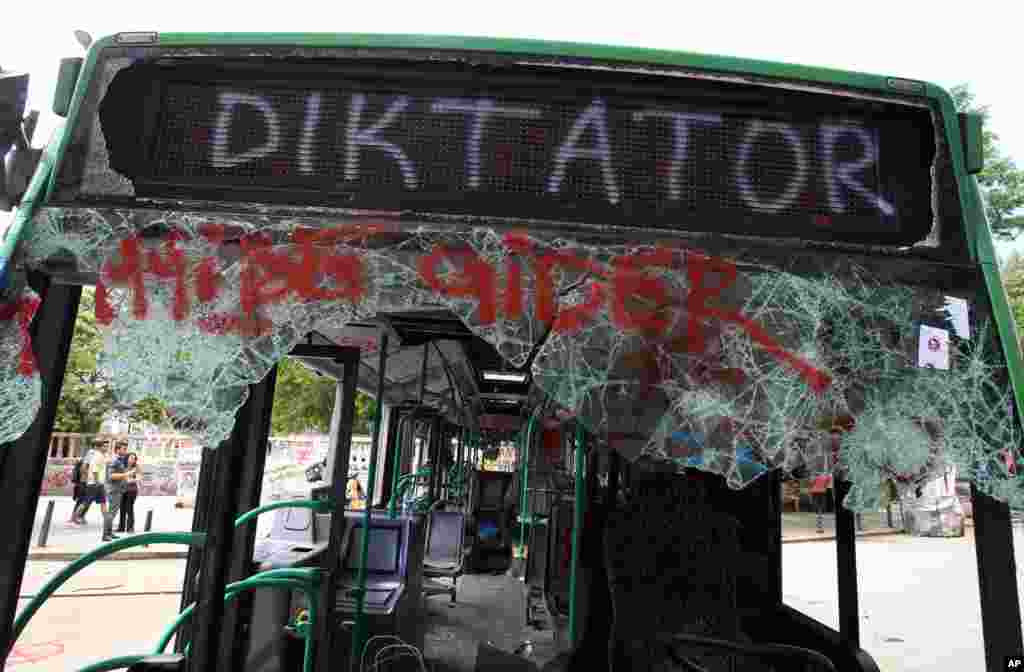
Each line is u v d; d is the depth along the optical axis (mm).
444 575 7961
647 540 3941
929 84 1758
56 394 1542
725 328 1591
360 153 1671
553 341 1576
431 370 5980
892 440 1546
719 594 3838
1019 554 12445
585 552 4625
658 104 1722
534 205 1656
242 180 1646
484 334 1572
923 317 1601
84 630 8219
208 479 3398
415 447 9148
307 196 1643
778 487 3850
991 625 1436
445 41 1714
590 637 4355
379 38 1708
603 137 1699
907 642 8359
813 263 1632
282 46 1706
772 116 1729
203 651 1475
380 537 5410
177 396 1529
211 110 1682
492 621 7238
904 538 19812
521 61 1711
